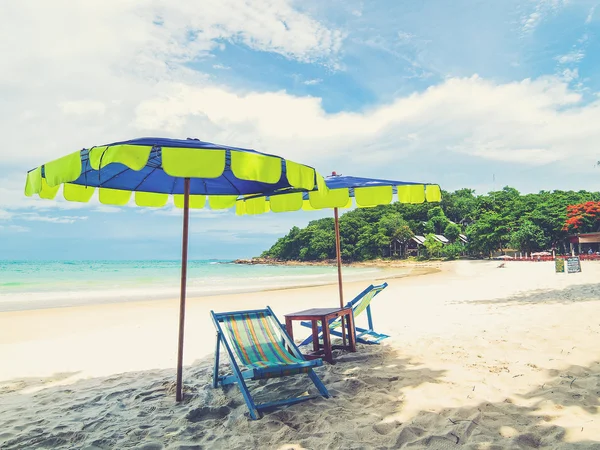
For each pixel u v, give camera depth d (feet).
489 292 42.24
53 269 210.38
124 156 8.14
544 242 223.92
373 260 341.62
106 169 13.29
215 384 14.06
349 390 13.12
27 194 10.90
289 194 16.99
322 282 93.30
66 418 12.12
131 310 43.57
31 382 16.74
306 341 17.90
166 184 15.93
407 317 27.81
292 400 12.12
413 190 15.37
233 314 14.24
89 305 49.67
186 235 13.14
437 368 14.79
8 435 11.00
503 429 9.61
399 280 86.99
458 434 9.44
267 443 9.75
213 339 24.47
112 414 12.20
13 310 44.98
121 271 186.91
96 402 13.47
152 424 11.27
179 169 8.48
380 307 34.65
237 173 8.75
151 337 25.98
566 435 9.02
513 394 11.78
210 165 8.64
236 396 13.03
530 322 21.85
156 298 58.75
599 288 36.58
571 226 216.33
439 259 291.58
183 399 13.12
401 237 334.44
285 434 10.11
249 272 188.03
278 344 13.74
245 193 17.52
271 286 82.17
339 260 19.20
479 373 13.89
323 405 11.88
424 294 44.83
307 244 416.26
